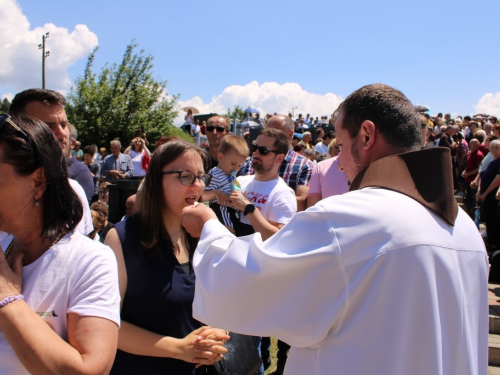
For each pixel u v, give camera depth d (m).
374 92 1.23
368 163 1.23
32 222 1.16
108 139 17.44
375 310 1.03
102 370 1.07
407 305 1.02
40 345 1.01
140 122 17.66
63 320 1.13
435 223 1.10
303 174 4.08
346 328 1.06
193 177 1.74
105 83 17.56
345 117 1.27
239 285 1.16
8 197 1.09
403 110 1.20
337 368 1.06
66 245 1.18
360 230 1.06
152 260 1.69
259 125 15.23
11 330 1.01
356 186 1.22
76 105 17.39
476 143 8.53
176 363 1.67
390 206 1.08
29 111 2.00
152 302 1.65
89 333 1.09
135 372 1.62
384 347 1.02
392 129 1.19
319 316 1.08
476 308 1.13
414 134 1.21
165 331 1.67
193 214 1.52
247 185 3.26
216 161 4.38
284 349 3.51
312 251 1.08
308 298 1.09
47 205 1.16
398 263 1.03
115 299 1.18
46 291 1.12
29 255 1.19
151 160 1.77
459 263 1.10
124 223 1.76
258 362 1.95
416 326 1.01
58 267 1.15
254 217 2.85
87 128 17.25
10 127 1.09
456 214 1.16
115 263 1.25
